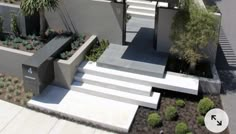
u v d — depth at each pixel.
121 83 11.55
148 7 15.85
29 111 10.95
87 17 13.34
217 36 11.80
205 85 11.55
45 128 10.26
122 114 10.66
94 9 13.08
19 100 11.36
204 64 12.45
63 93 11.59
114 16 12.91
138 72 11.71
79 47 12.68
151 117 10.23
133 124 10.36
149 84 11.42
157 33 12.62
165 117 10.57
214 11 11.81
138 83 11.54
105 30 13.30
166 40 12.62
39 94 11.28
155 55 12.62
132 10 16.02
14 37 13.59
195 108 10.97
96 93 11.49
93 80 11.67
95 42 13.40
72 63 11.59
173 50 11.86
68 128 10.27
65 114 10.67
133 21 15.50
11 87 11.91
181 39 11.37
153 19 15.69
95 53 12.79
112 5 12.75
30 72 10.89
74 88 11.71
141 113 10.80
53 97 11.38
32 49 12.59
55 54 11.73
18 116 10.73
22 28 13.59
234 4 19.06
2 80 12.35
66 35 13.25
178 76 11.70
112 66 11.91
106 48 13.05
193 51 11.45
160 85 11.30
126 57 12.41
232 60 13.55
